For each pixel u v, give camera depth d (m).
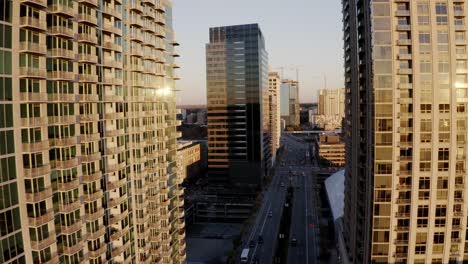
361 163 92.31
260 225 194.62
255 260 151.50
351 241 105.00
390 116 82.06
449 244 85.06
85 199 64.75
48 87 55.19
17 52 49.06
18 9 48.81
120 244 77.50
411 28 79.81
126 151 80.25
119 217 75.44
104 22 70.62
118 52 74.88
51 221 55.34
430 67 80.50
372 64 81.62
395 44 80.56
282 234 172.25
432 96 80.94
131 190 82.38
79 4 61.75
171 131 104.81
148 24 88.75
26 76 49.53
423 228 84.88
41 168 52.44
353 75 97.81
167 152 101.06
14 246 49.41
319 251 158.75
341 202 180.38
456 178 83.00
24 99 50.34
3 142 47.56
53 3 55.09
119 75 76.38
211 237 186.00
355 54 94.50
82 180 63.38
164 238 99.19
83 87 64.06
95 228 67.12
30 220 51.66
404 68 81.00
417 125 81.62
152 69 91.00
